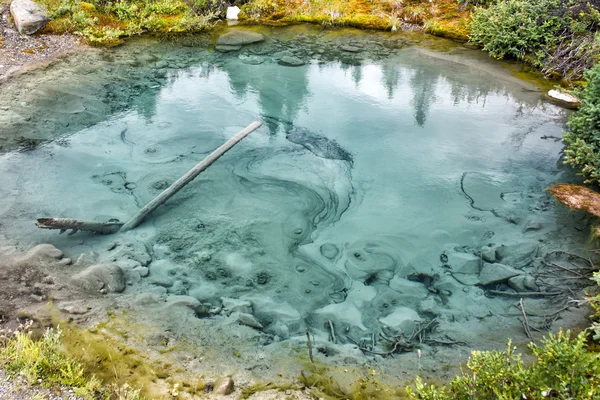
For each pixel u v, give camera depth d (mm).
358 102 9711
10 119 8320
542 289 5230
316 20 13594
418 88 10258
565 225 6250
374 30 13234
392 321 4895
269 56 11695
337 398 3840
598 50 9844
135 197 6723
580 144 7305
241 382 3959
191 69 10875
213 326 4645
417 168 7617
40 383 3695
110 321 4543
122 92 9664
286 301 5141
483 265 5652
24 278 5000
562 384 3018
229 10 13875
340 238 6133
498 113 9273
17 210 6258
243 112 9203
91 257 5504
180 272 5453
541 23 11305
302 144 8203
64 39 11609
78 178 7039
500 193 7004
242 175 7309
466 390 3389
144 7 13289
